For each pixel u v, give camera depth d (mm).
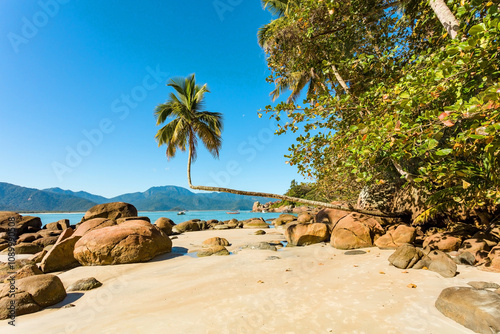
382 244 7543
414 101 4004
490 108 2576
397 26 8617
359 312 3398
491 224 5789
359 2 8023
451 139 3555
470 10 3953
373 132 4488
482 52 3215
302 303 3916
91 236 8719
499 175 4348
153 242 9047
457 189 5492
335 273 5551
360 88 9242
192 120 14797
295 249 9391
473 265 4875
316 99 6980
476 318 2709
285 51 10312
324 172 8695
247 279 5641
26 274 6348
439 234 6574
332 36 9641
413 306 3422
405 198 8789
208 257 8750
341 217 10359
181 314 3797
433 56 5262
